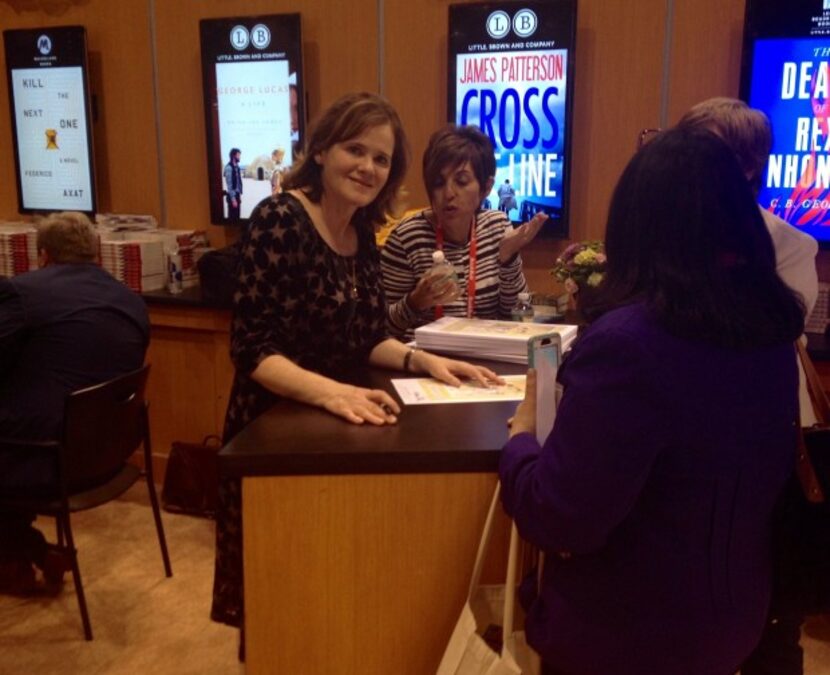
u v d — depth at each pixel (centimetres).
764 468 108
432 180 247
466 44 337
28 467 251
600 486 101
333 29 369
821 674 241
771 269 105
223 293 354
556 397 131
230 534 182
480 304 260
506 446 123
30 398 254
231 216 393
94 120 416
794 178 303
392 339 189
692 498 104
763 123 180
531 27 327
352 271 177
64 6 411
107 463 263
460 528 134
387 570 136
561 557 117
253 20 368
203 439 379
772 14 295
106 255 378
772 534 120
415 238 255
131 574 302
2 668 245
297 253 164
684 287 101
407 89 362
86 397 246
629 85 330
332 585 136
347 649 139
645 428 100
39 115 416
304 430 139
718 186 103
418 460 130
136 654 253
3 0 421
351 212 171
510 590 122
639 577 108
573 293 256
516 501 112
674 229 103
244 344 161
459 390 164
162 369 380
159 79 402
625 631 110
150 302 367
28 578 287
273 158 379
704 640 109
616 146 336
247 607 137
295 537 134
